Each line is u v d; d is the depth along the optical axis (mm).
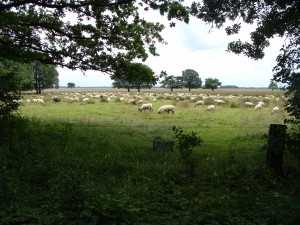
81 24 15062
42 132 13742
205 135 16047
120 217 4848
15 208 5418
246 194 7250
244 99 44875
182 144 9234
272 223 5266
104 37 15586
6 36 14852
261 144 13430
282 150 8398
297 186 7238
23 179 7625
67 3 12258
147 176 8727
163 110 27109
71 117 23047
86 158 10109
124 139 14391
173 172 8844
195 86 152000
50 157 9648
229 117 24344
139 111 29156
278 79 7949
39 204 5855
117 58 16125
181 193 7301
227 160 10023
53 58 15562
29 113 26531
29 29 14766
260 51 11445
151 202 6621
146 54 16531
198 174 8859
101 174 8773
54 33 15320
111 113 27547
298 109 7781
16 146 10438
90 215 4586
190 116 25375
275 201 5945
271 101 42719
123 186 7941
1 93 11422
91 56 15883
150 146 12680
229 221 5391
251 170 8891
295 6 9016
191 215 5609
